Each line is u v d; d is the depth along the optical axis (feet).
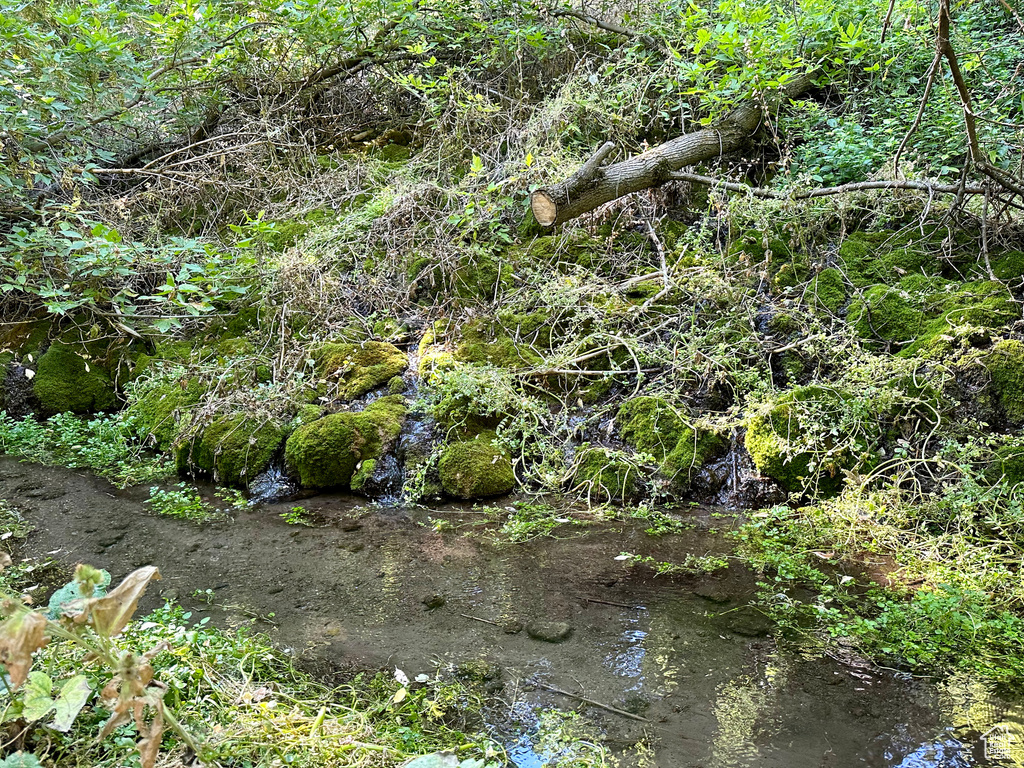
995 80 16.65
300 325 17.58
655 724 7.67
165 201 21.56
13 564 11.31
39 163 19.15
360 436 14.29
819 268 16.11
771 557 11.16
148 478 14.87
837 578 10.57
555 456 14.03
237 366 16.49
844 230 16.72
